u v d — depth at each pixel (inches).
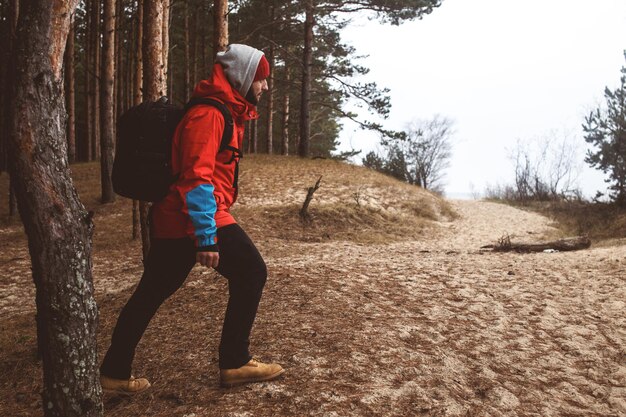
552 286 237.0
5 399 136.6
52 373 81.2
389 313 184.5
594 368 148.2
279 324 165.8
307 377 124.9
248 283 110.0
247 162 906.7
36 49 76.9
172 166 101.0
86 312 82.7
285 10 989.2
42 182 77.4
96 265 399.2
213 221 97.7
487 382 135.3
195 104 101.3
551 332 175.5
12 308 286.2
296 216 600.7
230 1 1091.3
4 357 173.0
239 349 116.6
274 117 1577.3
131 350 112.3
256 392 116.1
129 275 357.4
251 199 676.7
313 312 179.9
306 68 1015.6
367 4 922.7
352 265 281.1
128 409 112.3
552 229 702.5
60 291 79.7
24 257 429.4
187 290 223.6
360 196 735.7
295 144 1644.9
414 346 153.6
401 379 129.0
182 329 168.2
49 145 78.1
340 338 152.9
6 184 840.9
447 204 895.1
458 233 656.4
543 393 132.4
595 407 126.7
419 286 229.6
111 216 600.4
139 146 100.3
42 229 77.9
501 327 177.6
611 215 693.9
